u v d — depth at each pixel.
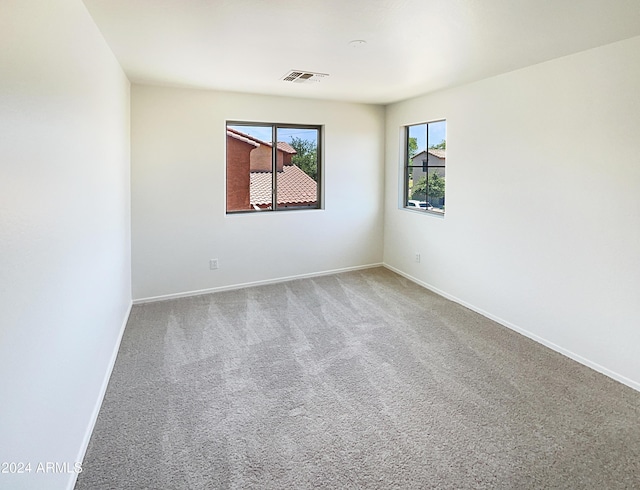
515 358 3.23
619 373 2.90
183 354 3.29
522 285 3.67
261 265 5.19
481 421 2.43
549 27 2.52
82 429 2.13
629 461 2.10
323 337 3.62
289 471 2.02
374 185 5.82
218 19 2.44
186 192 4.65
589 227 3.05
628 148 2.76
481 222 4.12
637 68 2.68
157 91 4.39
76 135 2.06
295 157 5.39
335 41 2.83
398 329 3.80
